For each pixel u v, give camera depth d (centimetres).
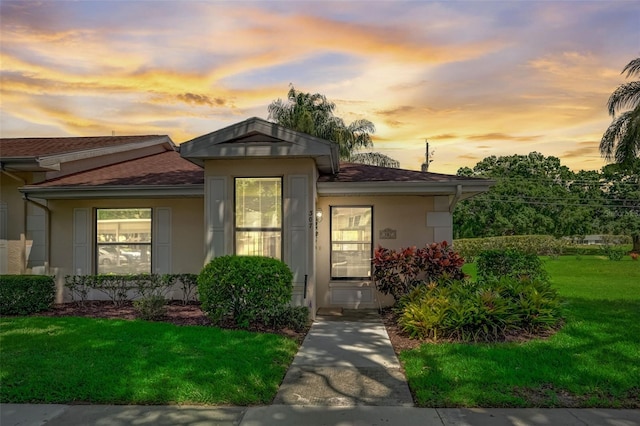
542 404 489
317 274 1138
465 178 1107
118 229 1194
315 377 589
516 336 759
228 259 855
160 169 1354
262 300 827
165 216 1180
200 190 1116
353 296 1133
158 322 874
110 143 1514
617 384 538
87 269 1180
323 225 1145
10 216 1211
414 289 943
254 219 1009
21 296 977
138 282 1074
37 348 678
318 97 2639
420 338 770
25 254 1197
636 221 3919
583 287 1491
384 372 609
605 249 3369
